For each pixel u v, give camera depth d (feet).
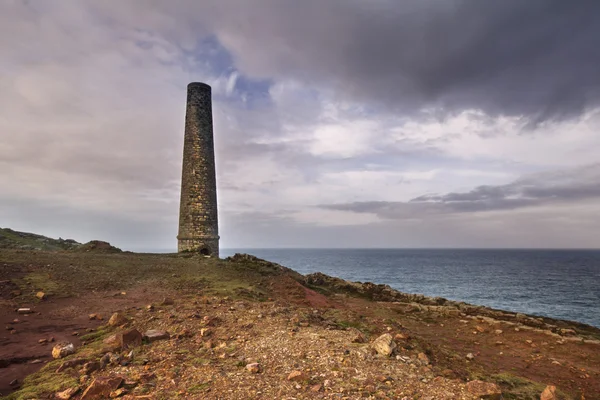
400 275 367.45
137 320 43.91
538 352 54.29
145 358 30.86
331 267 501.15
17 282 58.85
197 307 50.85
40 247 108.37
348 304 81.35
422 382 26.58
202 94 118.21
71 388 24.49
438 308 81.61
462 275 371.97
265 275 89.10
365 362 29.99
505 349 55.26
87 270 71.72
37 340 37.01
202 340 36.29
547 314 159.22
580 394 38.91
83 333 39.93
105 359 29.84
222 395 23.35
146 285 66.44
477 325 69.72
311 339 36.35
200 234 113.09
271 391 23.99
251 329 40.16
